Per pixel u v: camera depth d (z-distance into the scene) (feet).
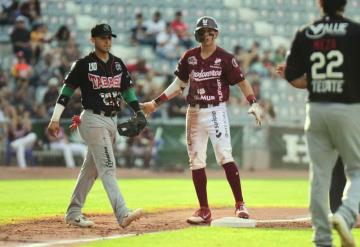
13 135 188.85
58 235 66.23
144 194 120.98
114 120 70.79
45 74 205.16
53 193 120.57
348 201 53.42
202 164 77.77
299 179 173.58
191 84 77.46
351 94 53.67
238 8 247.09
